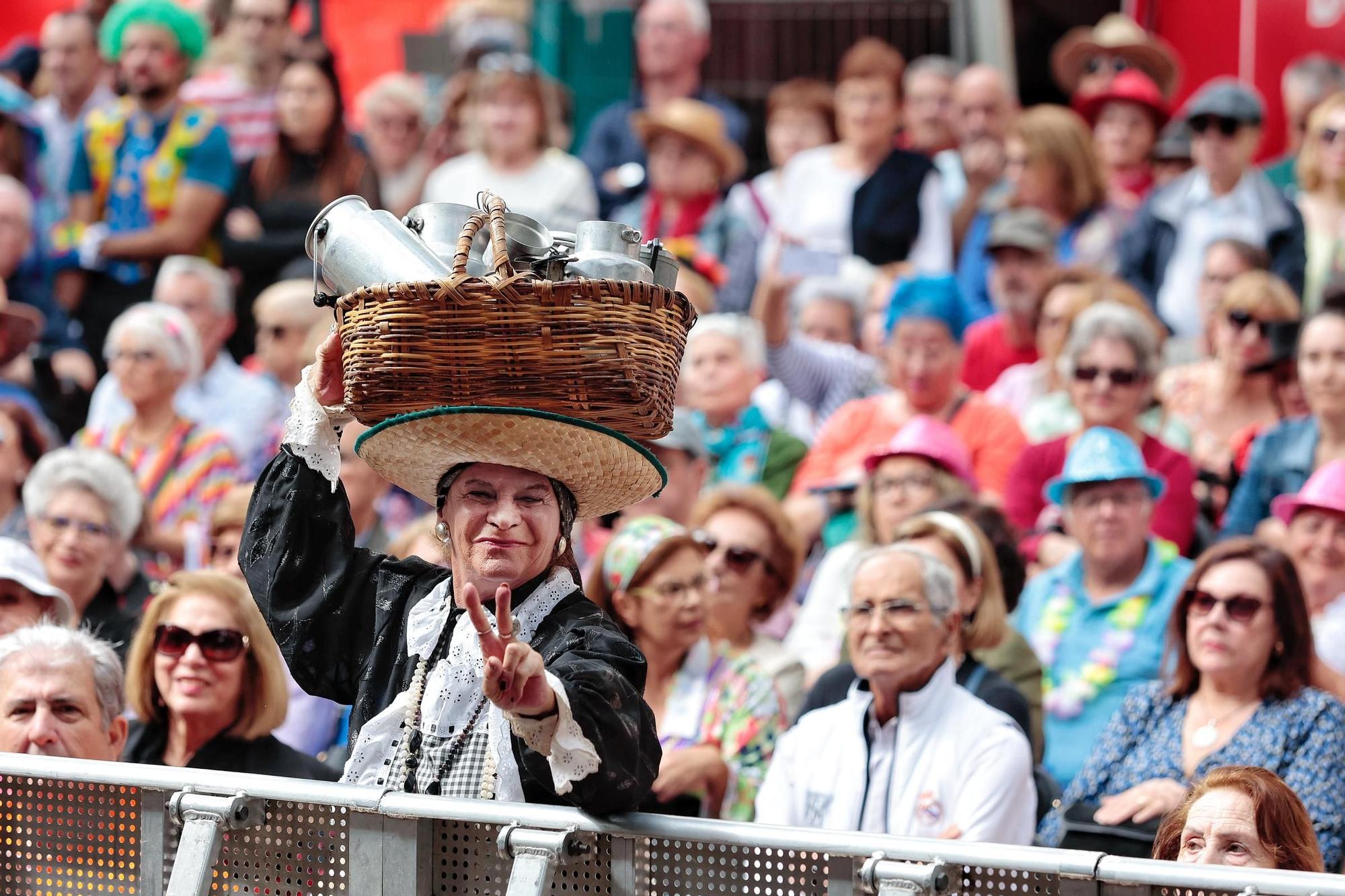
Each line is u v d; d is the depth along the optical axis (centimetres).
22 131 3819
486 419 1087
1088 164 3331
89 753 1559
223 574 1773
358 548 1246
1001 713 1748
